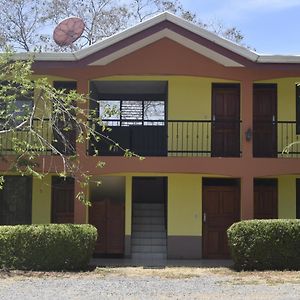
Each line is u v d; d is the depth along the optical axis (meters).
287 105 17.89
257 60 15.88
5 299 10.23
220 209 17.78
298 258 14.27
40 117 15.09
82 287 11.57
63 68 15.91
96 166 15.78
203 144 17.73
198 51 16.12
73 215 17.86
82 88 16.02
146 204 19.27
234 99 17.92
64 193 18.02
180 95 17.81
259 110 17.97
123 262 16.45
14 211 17.91
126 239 17.56
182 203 17.67
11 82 14.70
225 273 13.80
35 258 13.88
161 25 15.77
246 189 15.96
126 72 16.08
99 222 17.80
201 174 16.52
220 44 15.77
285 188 17.94
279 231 14.25
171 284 12.02
